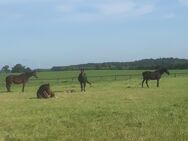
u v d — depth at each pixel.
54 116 23.97
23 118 23.27
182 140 15.60
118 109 27.17
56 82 73.88
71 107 28.95
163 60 186.88
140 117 22.66
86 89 50.84
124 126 19.73
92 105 30.28
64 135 17.61
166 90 47.28
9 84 49.88
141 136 16.64
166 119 21.78
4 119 22.97
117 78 87.50
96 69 193.62
